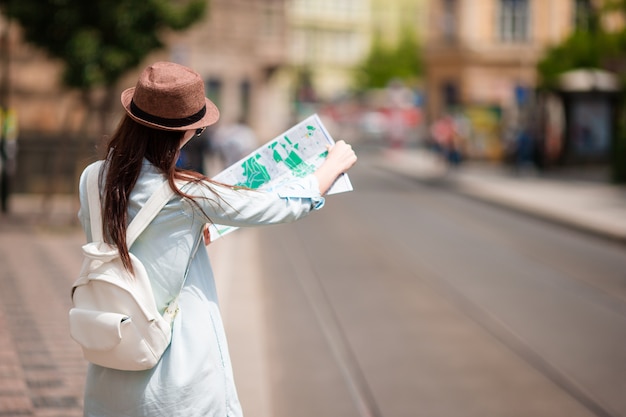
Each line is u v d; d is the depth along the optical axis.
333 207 25.66
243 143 22.97
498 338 9.74
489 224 22.06
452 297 12.14
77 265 13.37
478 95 62.78
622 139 32.81
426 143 62.09
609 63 34.69
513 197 28.31
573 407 7.32
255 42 61.59
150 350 3.32
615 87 38.91
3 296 10.91
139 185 3.41
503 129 44.94
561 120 40.22
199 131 3.55
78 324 3.35
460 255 16.38
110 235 3.36
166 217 3.38
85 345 3.34
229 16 58.50
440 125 47.41
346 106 95.31
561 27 60.91
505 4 62.06
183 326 3.42
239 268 14.48
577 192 30.27
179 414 3.37
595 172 39.19
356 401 7.38
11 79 24.44
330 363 8.60
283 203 3.49
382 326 10.25
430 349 9.20
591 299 12.23
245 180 3.73
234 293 12.16
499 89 60.31
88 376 3.50
